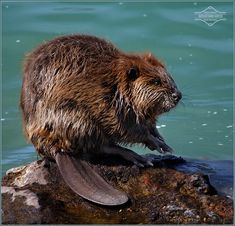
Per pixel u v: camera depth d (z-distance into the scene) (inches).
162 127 1743.4
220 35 2199.8
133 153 1233.4
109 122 1231.5
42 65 1235.2
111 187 1166.3
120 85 1238.9
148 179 1188.5
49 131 1221.7
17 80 1989.4
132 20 2260.1
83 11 2290.8
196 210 1141.7
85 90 1218.0
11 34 2166.6
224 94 1926.7
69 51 1237.7
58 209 1146.0
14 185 1213.1
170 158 1282.0
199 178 1183.6
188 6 2295.8
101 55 1250.6
